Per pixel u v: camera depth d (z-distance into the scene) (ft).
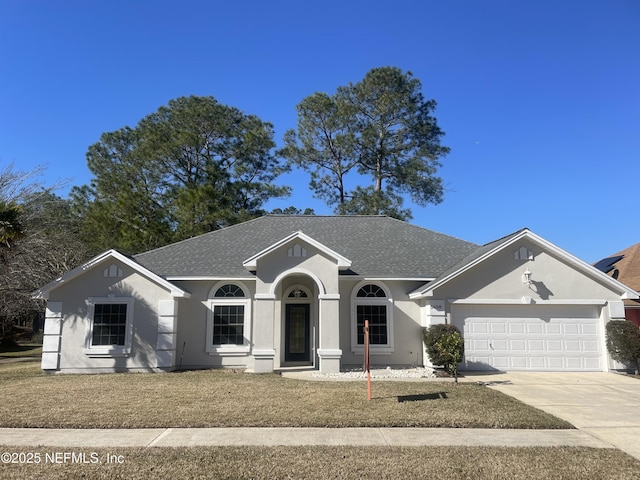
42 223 91.76
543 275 55.98
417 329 59.77
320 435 26.53
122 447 24.14
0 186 84.99
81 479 19.71
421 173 122.01
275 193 125.18
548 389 42.19
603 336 54.85
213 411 31.73
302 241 54.85
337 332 53.01
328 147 127.24
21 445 24.48
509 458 22.61
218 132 122.52
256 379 46.98
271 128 130.62
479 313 55.57
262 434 26.71
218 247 66.69
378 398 36.37
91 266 55.01
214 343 58.49
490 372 53.57
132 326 54.65
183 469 20.86
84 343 54.13
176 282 59.41
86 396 37.14
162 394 37.99
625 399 37.70
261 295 53.88
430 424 28.73
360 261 63.31
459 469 21.06
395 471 20.76
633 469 21.35
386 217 78.07
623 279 78.59
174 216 105.81
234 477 20.02
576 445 25.12
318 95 123.34
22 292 83.25
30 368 59.26
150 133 117.08
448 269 61.11
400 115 122.42
